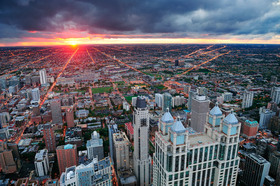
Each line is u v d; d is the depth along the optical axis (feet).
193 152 631.97
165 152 606.96
